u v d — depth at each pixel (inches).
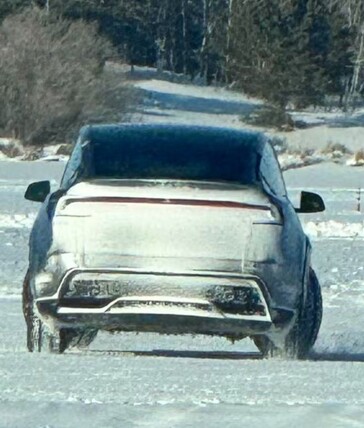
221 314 994.7
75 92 6766.7
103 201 1003.9
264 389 813.9
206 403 751.7
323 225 2906.0
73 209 1007.6
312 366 939.3
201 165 1036.5
